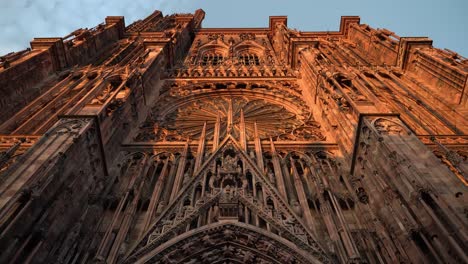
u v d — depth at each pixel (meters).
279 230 14.76
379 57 37.00
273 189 17.39
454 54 26.95
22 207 12.14
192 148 21.89
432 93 26.64
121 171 19.81
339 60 33.94
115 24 51.19
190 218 15.23
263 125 26.61
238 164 19.75
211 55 49.72
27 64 28.11
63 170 14.48
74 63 36.00
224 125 26.23
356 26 46.12
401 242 13.61
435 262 12.03
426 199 12.73
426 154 14.71
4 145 19.30
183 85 33.41
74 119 17.72
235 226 14.71
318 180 18.45
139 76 26.53
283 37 45.41
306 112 27.70
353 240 14.58
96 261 13.41
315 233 14.95
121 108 21.77
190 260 13.73
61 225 13.98
